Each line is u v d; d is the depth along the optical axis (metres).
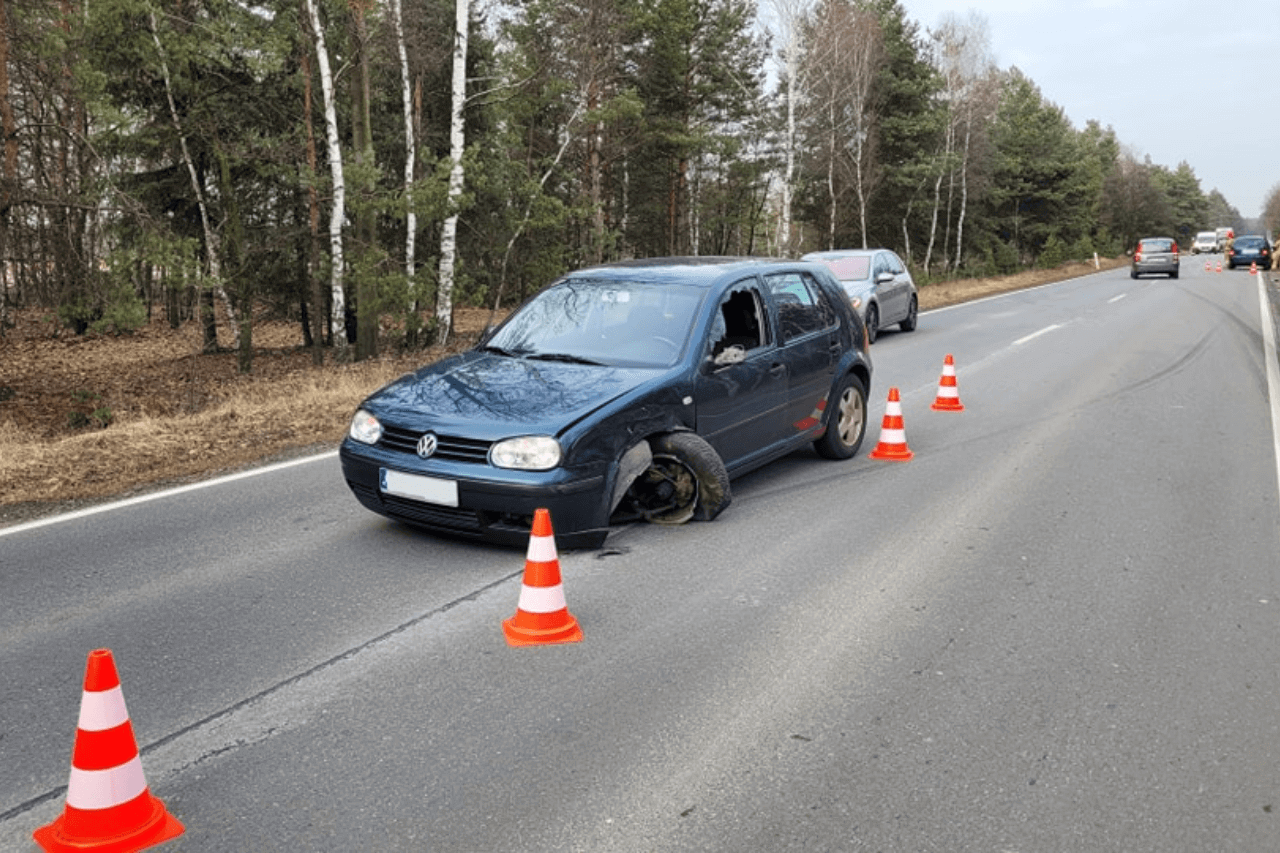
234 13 16.89
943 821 2.93
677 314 6.34
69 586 5.04
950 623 4.52
